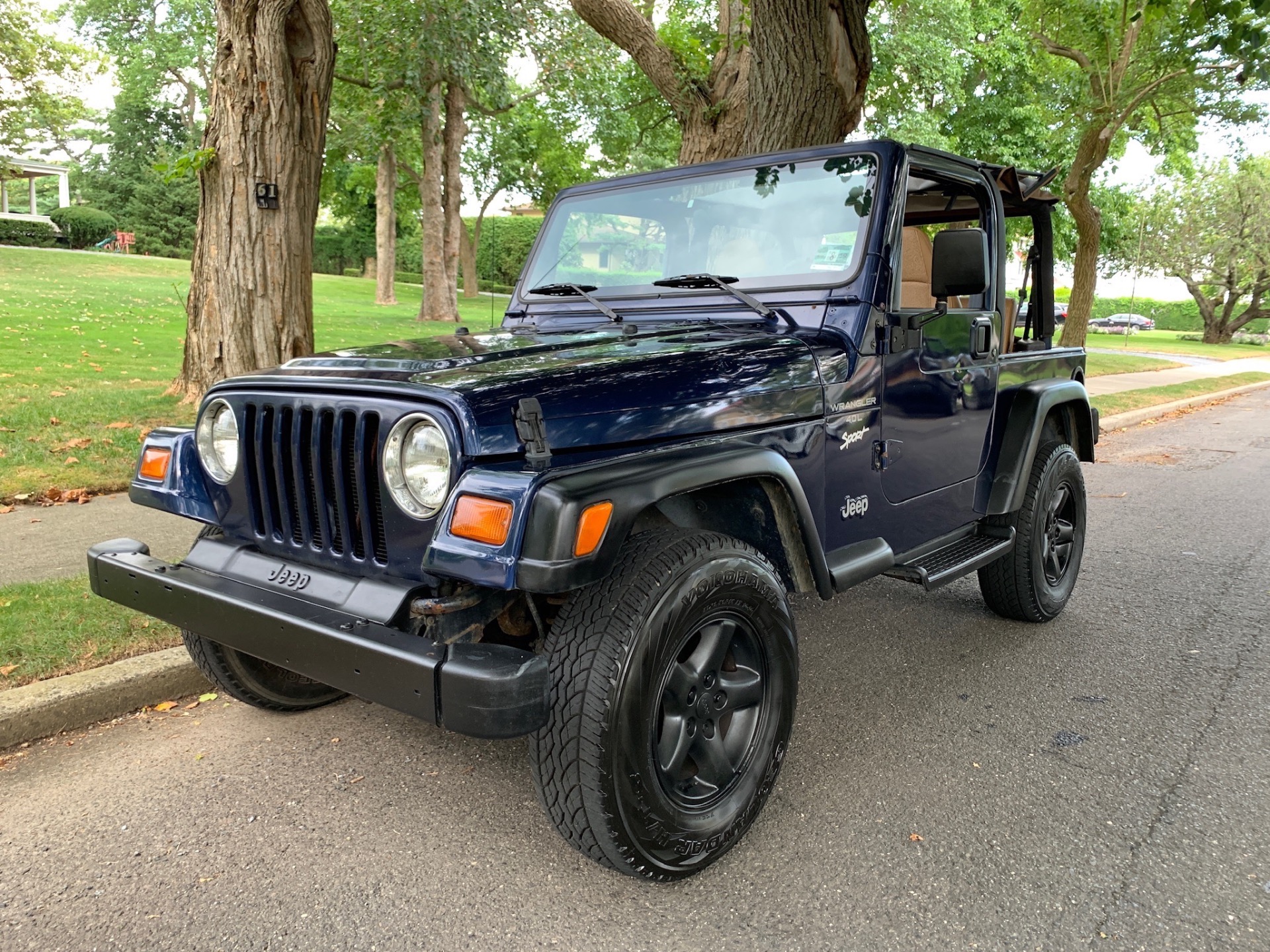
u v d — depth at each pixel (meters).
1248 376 24.77
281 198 7.06
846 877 2.36
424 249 22.77
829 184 3.06
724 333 2.85
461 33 18.58
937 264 2.94
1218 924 2.17
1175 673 3.84
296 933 2.12
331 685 2.14
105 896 2.25
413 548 2.16
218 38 6.90
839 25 6.67
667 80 9.35
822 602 4.80
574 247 3.66
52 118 29.09
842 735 3.22
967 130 18.78
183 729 3.18
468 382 2.12
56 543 4.86
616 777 2.07
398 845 2.49
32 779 2.83
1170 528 6.68
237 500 2.61
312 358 2.66
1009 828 2.61
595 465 2.11
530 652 2.09
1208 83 17.06
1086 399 4.43
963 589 5.09
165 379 9.42
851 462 2.94
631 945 2.09
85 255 32.47
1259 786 2.87
